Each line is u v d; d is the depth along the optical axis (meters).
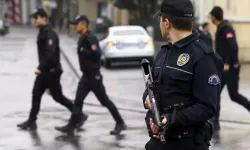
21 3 76.75
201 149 3.81
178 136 3.78
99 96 8.95
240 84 14.82
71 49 31.48
